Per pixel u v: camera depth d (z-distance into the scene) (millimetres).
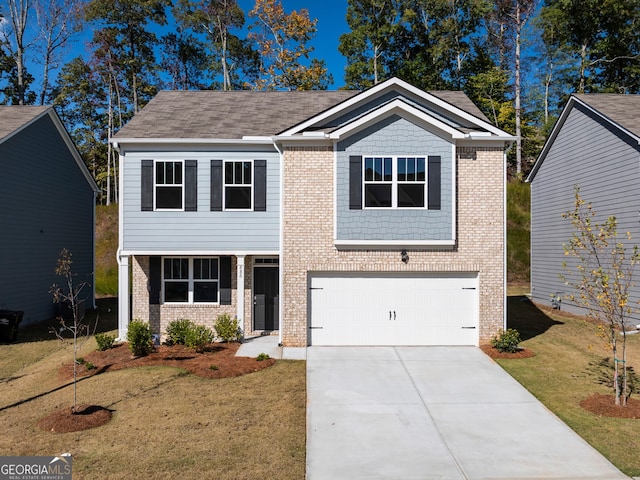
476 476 6410
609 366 11328
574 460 6844
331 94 18172
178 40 45031
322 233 13203
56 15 34469
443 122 12930
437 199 13000
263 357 11695
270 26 36500
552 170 20594
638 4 31766
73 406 8438
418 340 13297
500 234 13180
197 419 8148
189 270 14781
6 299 16453
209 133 14305
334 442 7449
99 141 40562
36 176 18344
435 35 36125
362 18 36094
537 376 10625
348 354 12445
